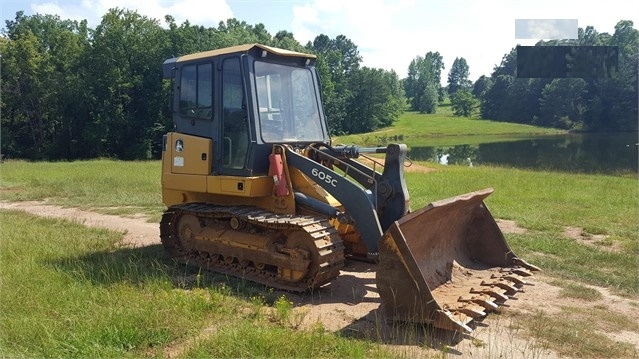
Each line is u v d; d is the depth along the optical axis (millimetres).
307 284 6727
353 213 6773
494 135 80500
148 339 5164
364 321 5949
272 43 68500
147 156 50031
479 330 5758
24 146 51906
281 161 7293
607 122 78062
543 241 9742
